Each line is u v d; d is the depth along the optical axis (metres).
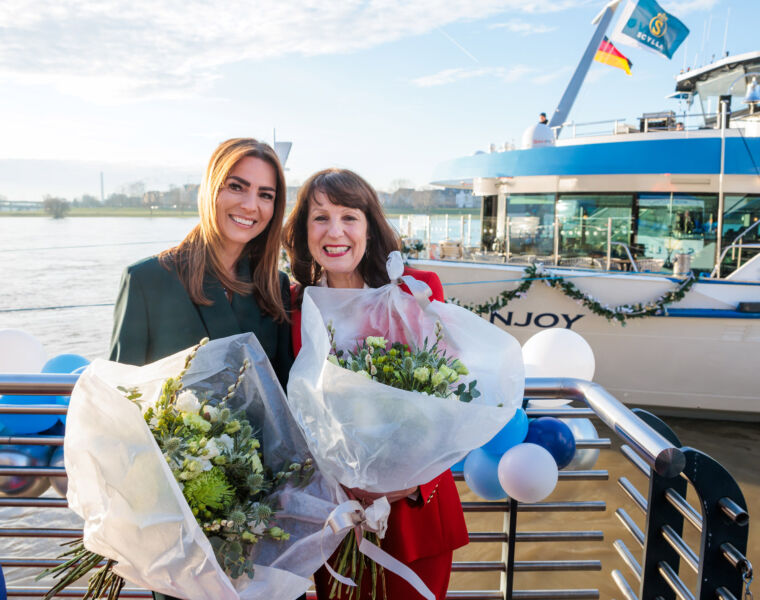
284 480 1.47
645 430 1.52
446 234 8.70
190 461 1.28
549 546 4.05
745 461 5.54
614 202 7.35
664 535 1.68
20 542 3.99
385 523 1.46
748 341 6.08
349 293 1.75
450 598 2.07
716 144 6.62
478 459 2.21
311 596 2.16
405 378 1.49
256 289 1.88
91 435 1.24
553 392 1.90
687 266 6.18
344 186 1.84
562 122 10.73
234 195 1.78
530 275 6.32
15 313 13.70
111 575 1.47
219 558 1.29
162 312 1.74
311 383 1.43
